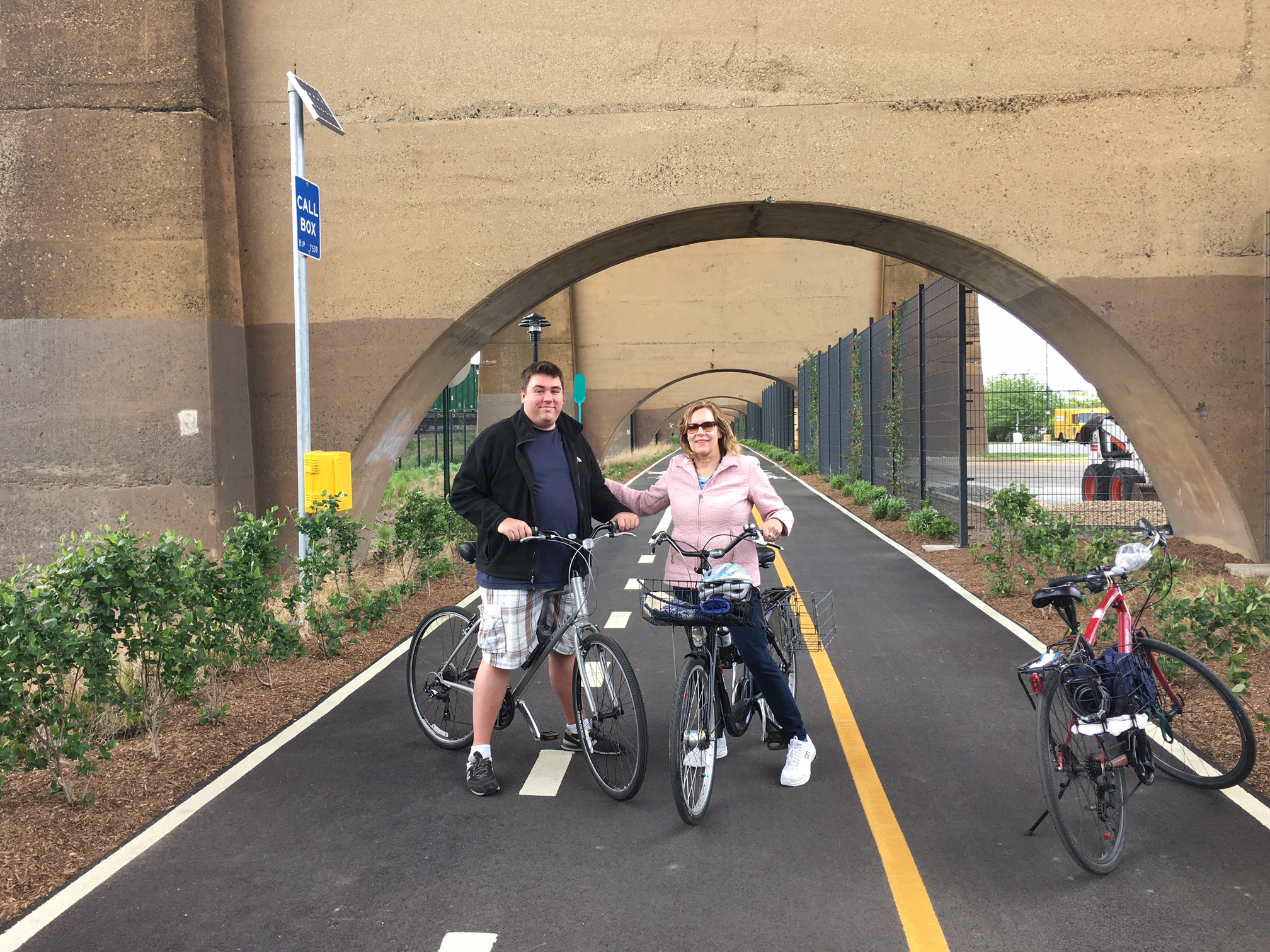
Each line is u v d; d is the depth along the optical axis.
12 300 9.01
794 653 4.54
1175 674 3.73
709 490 4.02
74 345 9.03
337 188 9.83
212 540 9.07
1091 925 2.74
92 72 8.98
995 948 2.62
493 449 3.90
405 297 9.84
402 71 9.78
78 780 4.04
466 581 9.52
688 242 11.34
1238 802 3.60
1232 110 9.20
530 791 3.91
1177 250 9.28
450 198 9.79
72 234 9.01
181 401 9.05
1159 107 9.25
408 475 25.59
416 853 3.31
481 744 3.89
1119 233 9.32
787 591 4.43
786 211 10.01
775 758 4.29
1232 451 9.29
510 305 10.71
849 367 21.61
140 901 2.97
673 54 9.66
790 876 3.09
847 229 10.52
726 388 48.53
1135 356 9.39
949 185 9.48
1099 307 9.37
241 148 9.84
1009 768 4.09
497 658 3.84
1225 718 3.71
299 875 3.14
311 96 6.88
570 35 9.71
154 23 8.98
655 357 33.69
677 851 3.30
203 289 9.04
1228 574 8.86
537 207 9.77
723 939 2.70
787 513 3.86
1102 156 9.32
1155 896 2.91
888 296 32.38
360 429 9.88
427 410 11.26
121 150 8.99
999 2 9.38
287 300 9.87
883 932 2.72
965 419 11.17
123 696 4.26
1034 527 8.09
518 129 9.76
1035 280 9.62
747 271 33.25
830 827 3.49
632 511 4.08
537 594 3.96
